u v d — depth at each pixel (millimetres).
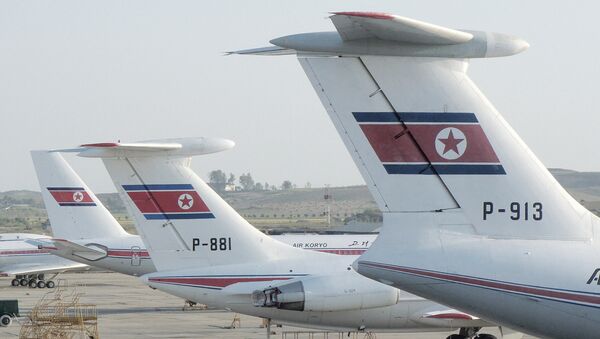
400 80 52531
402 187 53562
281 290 101562
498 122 53969
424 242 53562
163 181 108062
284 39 50469
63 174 175250
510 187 54094
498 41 51344
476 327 106562
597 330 53156
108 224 174875
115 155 106312
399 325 104688
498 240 53781
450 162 53656
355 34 49375
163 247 108250
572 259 53406
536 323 53531
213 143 107125
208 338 133000
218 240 109125
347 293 101875
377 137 53125
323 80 52312
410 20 46781
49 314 147875
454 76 52844
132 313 171625
